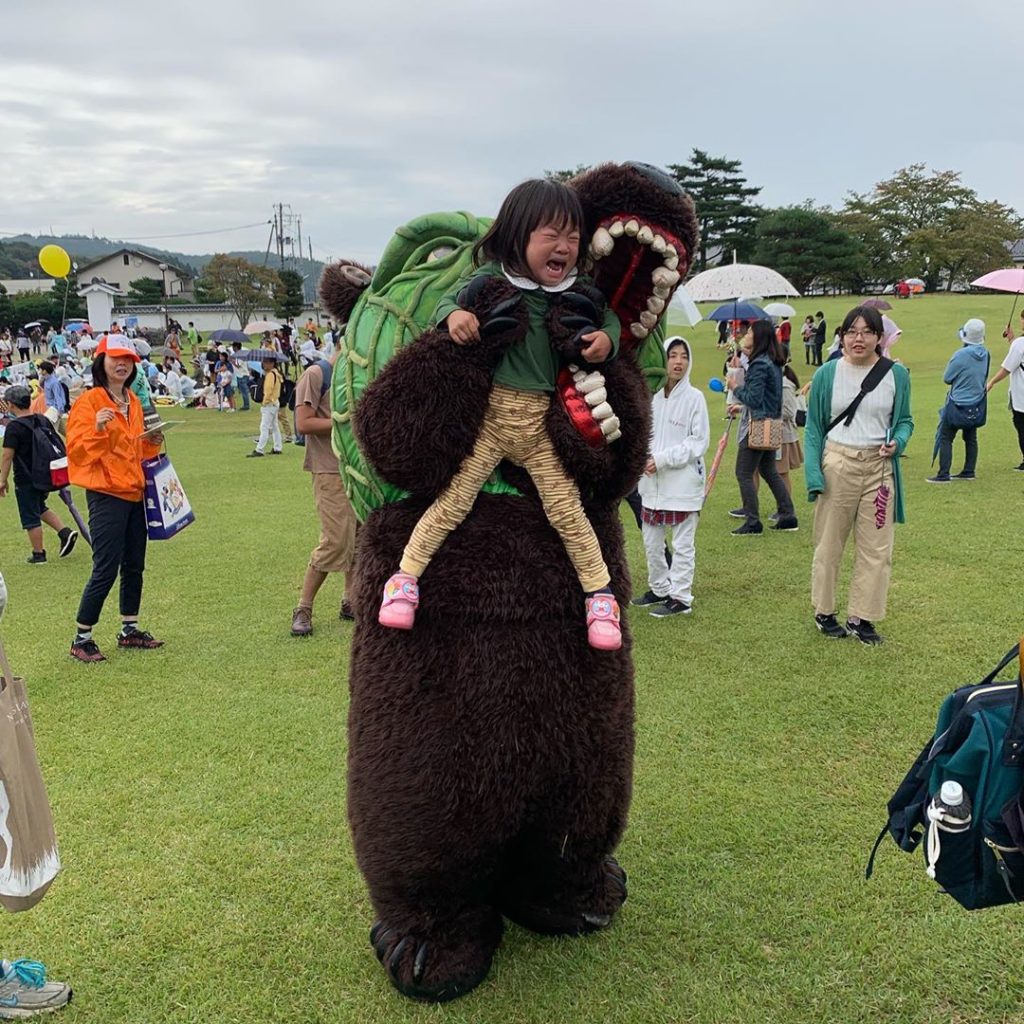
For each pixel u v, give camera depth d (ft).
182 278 290.15
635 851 11.09
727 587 21.74
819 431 17.61
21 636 19.43
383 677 8.15
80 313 195.31
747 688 15.76
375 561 8.32
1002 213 220.84
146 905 10.23
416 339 7.73
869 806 11.99
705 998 8.69
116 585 23.62
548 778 8.24
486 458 7.82
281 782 12.95
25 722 7.81
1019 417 33.73
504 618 7.86
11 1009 8.61
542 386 7.68
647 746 13.73
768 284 44.93
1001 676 15.79
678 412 19.22
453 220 8.66
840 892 10.20
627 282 8.14
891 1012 8.49
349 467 8.62
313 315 207.82
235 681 16.74
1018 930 9.52
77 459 17.03
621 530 8.91
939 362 87.61
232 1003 8.78
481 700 7.85
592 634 7.89
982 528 25.89
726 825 11.59
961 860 7.11
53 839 8.00
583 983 8.93
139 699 15.93
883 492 17.19
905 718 14.47
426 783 7.97
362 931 9.77
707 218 205.26
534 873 9.37
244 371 80.28
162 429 17.92
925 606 19.65
